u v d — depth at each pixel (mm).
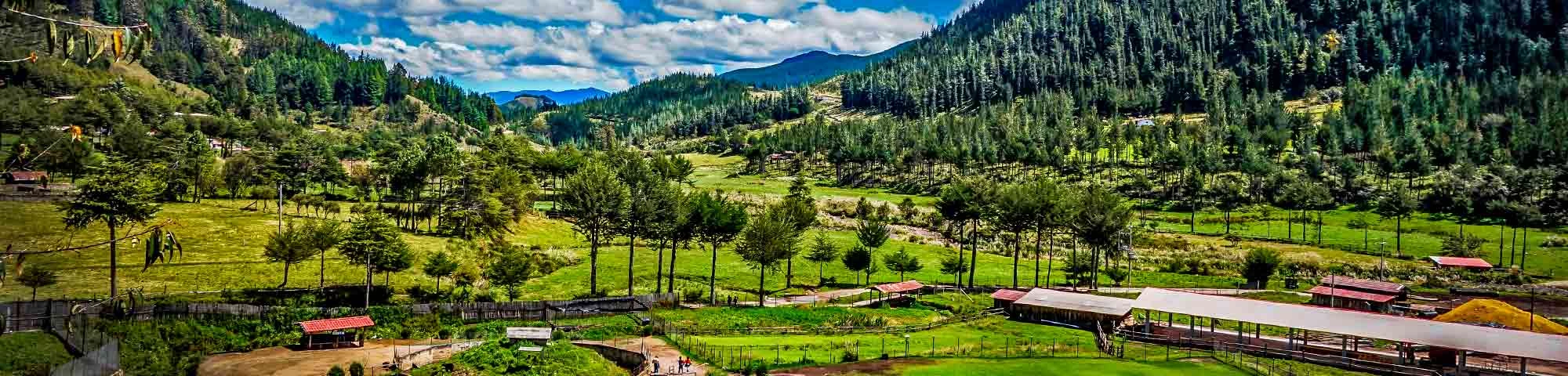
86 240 104812
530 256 125188
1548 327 89562
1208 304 96562
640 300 101812
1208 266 152375
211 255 104812
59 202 106625
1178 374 74250
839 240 167875
